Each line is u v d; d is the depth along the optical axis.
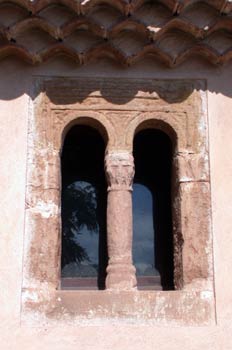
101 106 5.72
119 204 5.48
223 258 5.42
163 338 5.17
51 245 5.39
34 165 5.56
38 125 5.66
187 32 5.71
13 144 5.59
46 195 5.50
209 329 5.22
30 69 5.77
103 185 6.22
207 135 5.72
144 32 5.62
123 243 5.41
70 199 6.17
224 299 5.31
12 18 5.55
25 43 5.67
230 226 5.50
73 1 5.40
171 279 5.93
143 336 5.17
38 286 5.28
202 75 5.85
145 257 6.00
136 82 5.80
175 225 5.63
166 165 6.31
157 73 5.83
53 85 5.75
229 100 5.80
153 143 6.39
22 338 5.12
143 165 6.34
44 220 5.44
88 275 5.95
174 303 5.28
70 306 5.23
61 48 5.70
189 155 5.66
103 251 6.03
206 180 5.61
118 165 5.56
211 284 5.36
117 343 5.14
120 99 5.75
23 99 5.70
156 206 6.19
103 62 5.83
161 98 5.78
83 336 5.14
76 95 5.74
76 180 6.24
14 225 5.40
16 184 5.49
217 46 5.79
